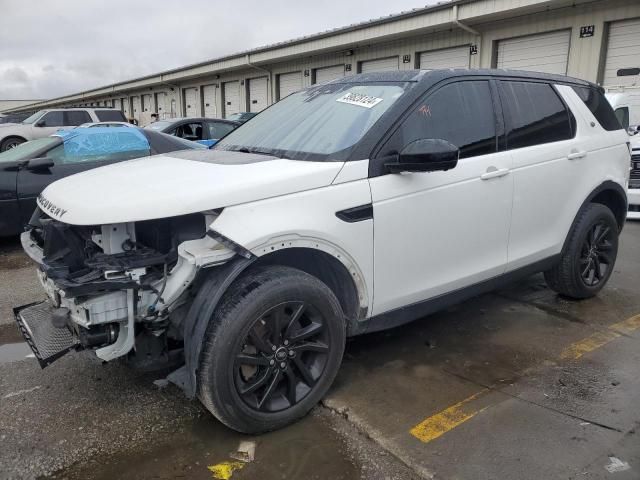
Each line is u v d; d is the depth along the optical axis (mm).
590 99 4422
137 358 2736
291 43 21719
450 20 15469
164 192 2541
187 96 34062
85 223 2469
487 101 3559
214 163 2996
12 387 3270
